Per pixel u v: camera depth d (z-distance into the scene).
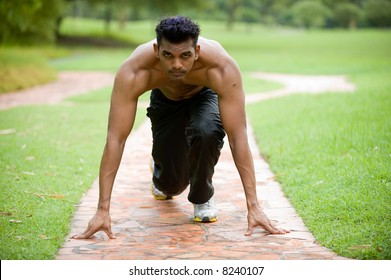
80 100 17.62
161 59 4.95
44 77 23.25
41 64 25.98
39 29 36.25
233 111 5.53
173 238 5.66
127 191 7.46
